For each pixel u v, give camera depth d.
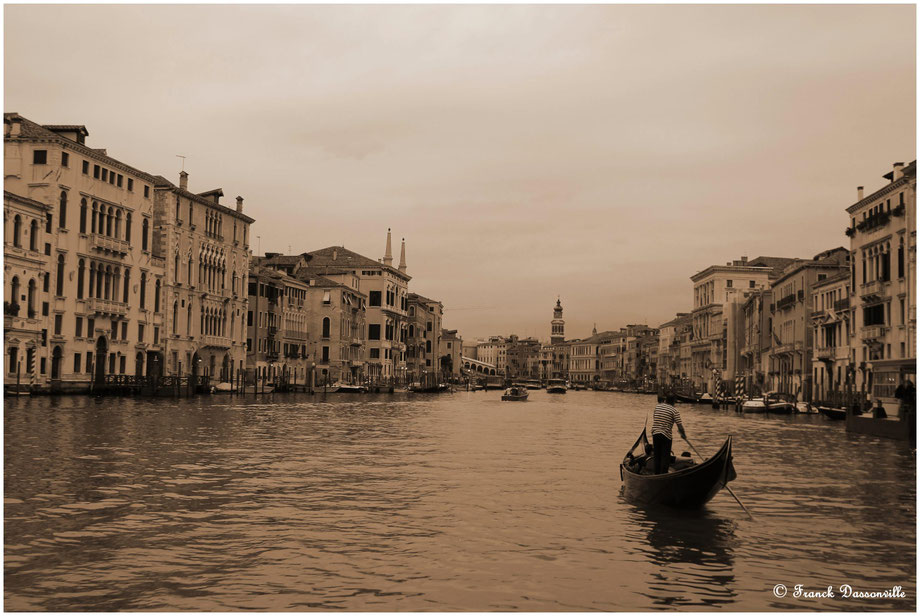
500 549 11.43
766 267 117.94
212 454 22.22
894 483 18.62
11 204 48.06
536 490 16.83
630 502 15.38
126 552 10.95
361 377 112.81
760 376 91.81
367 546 11.49
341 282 110.31
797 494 16.80
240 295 80.00
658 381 158.25
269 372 87.75
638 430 39.28
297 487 16.67
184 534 12.05
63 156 53.78
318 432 31.88
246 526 12.68
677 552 11.40
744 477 19.70
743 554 11.33
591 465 21.89
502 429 38.53
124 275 60.88
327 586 9.59
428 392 113.94
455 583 9.78
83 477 17.17
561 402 98.31
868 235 56.38
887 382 36.94
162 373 65.62
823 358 66.19
